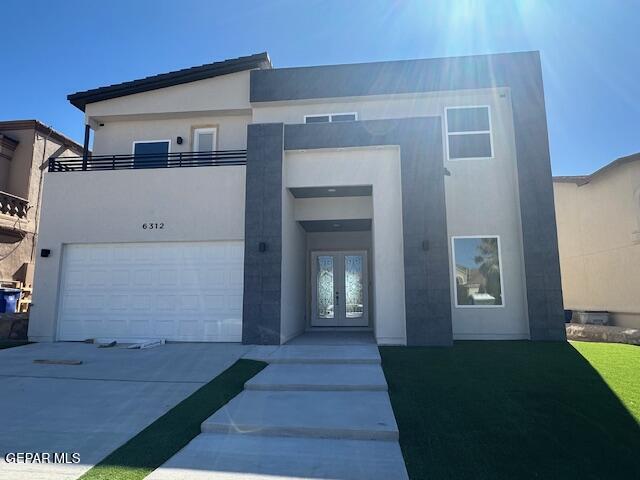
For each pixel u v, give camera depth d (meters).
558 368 7.88
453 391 6.55
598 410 5.70
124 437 4.97
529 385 6.81
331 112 12.84
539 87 11.99
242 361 8.65
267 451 4.63
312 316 15.27
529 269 11.27
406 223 10.54
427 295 10.25
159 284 11.45
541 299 11.12
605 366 8.00
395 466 4.25
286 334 11.05
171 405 6.10
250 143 11.06
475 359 8.64
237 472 4.11
